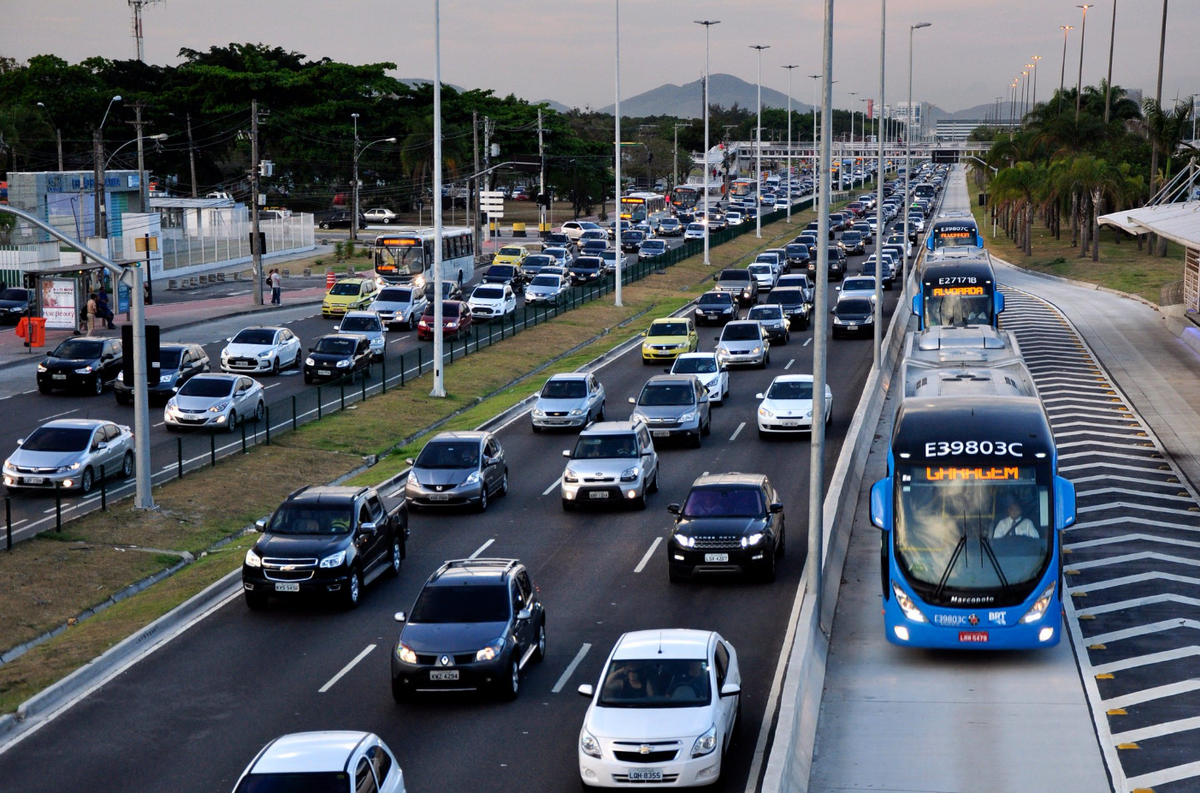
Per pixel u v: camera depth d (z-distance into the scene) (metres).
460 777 22.66
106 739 24.89
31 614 33.06
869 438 49.38
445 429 58.22
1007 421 28.12
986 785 21.52
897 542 27.38
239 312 94.62
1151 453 47.66
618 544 39.03
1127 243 153.50
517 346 80.81
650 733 21.28
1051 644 26.64
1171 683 25.64
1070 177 133.12
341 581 32.88
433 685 26.00
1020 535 26.97
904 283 91.88
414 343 82.56
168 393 60.03
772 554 34.16
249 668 28.95
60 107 188.12
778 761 20.31
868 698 25.81
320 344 67.75
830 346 78.94
